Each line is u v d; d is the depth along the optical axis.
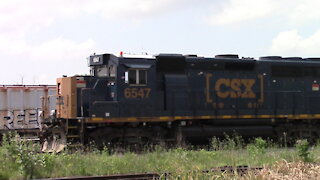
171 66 19.06
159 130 18.64
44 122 18.77
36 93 23.62
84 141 17.53
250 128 20.03
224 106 19.81
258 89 20.52
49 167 11.68
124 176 10.95
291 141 21.00
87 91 17.97
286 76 21.16
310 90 21.56
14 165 11.57
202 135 19.22
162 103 18.78
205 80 19.56
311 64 21.70
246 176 10.03
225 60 19.97
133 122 18.20
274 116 20.59
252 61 20.48
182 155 14.38
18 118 23.11
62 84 18.39
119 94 17.86
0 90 22.95
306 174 10.27
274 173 10.14
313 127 21.67
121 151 17.22
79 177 10.67
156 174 11.08
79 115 17.89
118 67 17.88
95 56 18.67
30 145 12.47
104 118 17.56
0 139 22.19
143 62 18.41
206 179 9.97
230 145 16.89
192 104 19.19
